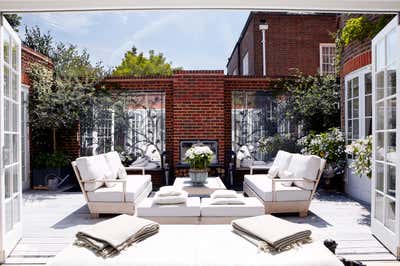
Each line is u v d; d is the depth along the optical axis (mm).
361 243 4148
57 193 7570
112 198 5281
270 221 3084
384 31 4074
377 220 4297
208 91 8305
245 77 8562
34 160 8070
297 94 8414
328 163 7414
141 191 5930
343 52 7430
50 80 8258
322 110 8094
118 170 6371
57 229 4809
